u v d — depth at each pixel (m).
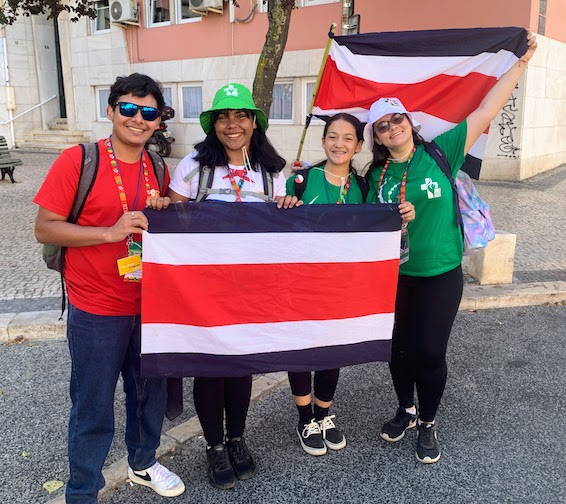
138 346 2.51
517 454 3.05
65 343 4.45
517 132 11.42
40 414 3.42
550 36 11.80
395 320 3.01
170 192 2.60
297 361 2.73
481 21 10.98
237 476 2.83
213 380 2.71
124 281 2.34
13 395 3.64
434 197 2.70
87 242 2.17
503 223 8.23
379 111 2.68
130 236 2.36
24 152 17.05
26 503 2.65
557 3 11.78
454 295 2.82
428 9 11.38
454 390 3.76
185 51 15.07
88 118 17.61
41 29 18.48
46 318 4.61
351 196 2.88
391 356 3.01
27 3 7.52
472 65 3.20
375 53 3.24
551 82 12.34
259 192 2.63
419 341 2.83
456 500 2.69
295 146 13.87
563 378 3.93
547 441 3.18
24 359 4.17
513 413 3.47
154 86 2.26
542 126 12.34
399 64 3.23
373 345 2.82
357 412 3.50
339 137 2.74
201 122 2.58
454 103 3.23
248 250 2.55
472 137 2.84
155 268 2.40
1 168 11.16
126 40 16.02
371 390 3.78
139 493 2.74
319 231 2.61
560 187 11.09
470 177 3.15
